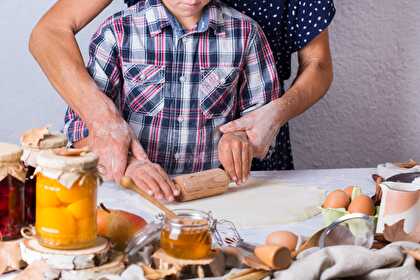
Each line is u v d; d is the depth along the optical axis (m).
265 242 1.30
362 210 1.38
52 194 1.12
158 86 1.85
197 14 1.85
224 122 1.91
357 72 2.58
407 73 2.59
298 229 1.47
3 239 1.22
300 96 1.95
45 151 1.16
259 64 1.93
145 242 1.18
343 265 1.15
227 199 1.66
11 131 2.51
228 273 1.17
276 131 1.88
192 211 1.23
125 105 1.88
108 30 1.85
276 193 1.71
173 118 1.87
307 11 2.02
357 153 2.65
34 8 2.43
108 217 1.24
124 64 1.85
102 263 1.15
